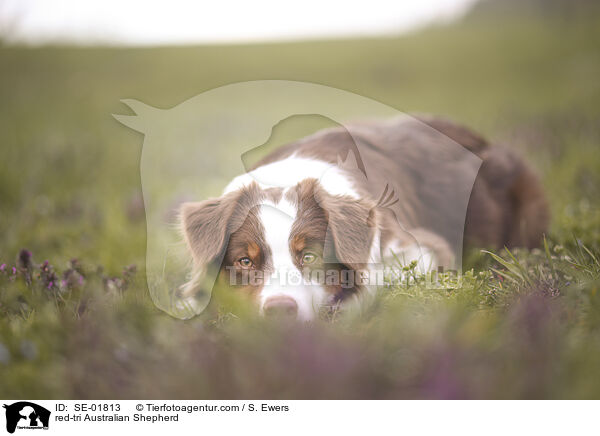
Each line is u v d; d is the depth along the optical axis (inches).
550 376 141.8
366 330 175.5
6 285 232.7
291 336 166.9
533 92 993.5
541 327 162.2
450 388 142.3
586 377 142.9
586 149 479.5
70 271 238.7
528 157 471.2
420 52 1518.2
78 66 1355.8
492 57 1407.5
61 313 201.2
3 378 165.6
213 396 149.3
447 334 160.7
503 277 218.8
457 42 1603.1
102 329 179.9
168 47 1584.6
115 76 1315.2
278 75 1370.6
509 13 2091.5
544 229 311.0
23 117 808.3
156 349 174.2
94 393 156.4
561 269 209.5
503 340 162.4
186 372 154.2
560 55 1342.3
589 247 256.7
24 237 324.5
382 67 1418.6
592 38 1427.2
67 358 173.0
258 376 149.3
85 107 911.0
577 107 719.1
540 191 323.0
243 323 183.8
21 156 528.1
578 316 177.5
